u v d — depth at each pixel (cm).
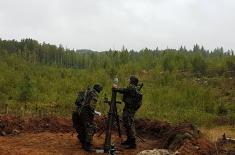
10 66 5809
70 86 3862
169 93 3428
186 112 2655
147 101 3075
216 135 1467
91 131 1084
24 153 1002
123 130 1402
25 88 3086
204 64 5703
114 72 5153
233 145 1147
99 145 1158
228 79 4919
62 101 2939
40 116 1642
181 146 1027
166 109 2833
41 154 1007
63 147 1111
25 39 10562
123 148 1132
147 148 1149
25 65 6066
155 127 1389
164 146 1138
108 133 1084
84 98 1090
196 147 1018
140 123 1450
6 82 3888
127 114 1129
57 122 1445
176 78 4794
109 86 3838
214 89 4444
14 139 1198
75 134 1329
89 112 1083
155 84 4291
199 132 1230
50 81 4134
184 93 3462
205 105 3161
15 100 3047
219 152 1034
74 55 10269
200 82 4900
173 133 1151
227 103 3506
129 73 5244
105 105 2467
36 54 9831
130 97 1130
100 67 5616
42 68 5484
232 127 2183
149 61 6169
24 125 1370
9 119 1373
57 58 10056
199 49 12206
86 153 1054
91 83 4106
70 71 5053
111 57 8019
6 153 988
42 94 3303
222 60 6094
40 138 1228
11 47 10144
